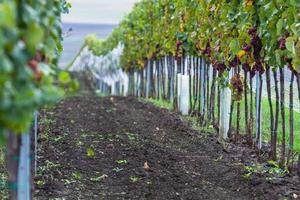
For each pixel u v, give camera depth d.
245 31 8.59
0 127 2.39
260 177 7.82
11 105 2.34
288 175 7.90
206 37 11.34
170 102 17.42
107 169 8.41
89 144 10.33
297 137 10.37
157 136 11.48
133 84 27.44
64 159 8.88
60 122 13.09
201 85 13.41
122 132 11.90
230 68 10.41
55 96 2.69
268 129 11.36
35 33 2.49
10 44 2.35
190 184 7.70
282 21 7.10
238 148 9.99
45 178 7.51
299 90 7.63
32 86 2.65
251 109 9.98
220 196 7.16
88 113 15.46
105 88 40.28
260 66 8.88
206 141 10.77
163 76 18.75
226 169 8.41
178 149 10.11
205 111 13.30
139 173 8.17
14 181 3.56
